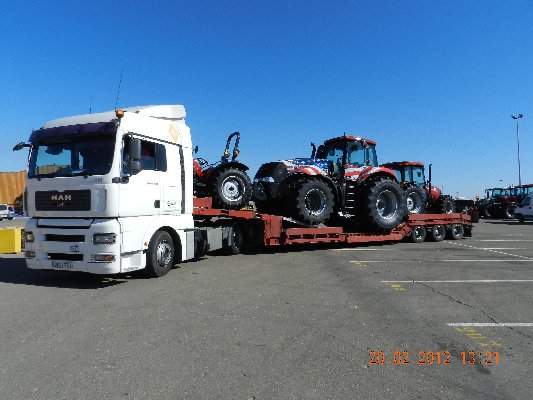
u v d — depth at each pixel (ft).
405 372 9.90
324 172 33.65
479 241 40.52
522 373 9.89
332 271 23.26
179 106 24.79
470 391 8.95
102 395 8.65
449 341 12.05
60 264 19.36
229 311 14.94
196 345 11.54
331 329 13.03
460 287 19.21
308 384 9.21
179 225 23.50
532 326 13.52
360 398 8.59
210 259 27.99
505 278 21.39
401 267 24.72
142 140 20.90
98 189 18.94
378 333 12.69
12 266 25.88
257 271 23.22
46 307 15.61
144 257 20.53
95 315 14.48
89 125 19.93
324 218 31.63
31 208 20.31
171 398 8.52
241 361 10.45
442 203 52.16
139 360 10.49
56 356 10.77
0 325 13.39
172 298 16.90
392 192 34.68
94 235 18.79
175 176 23.36
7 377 9.54
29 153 20.70
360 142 35.06
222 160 30.81
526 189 86.22
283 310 15.14
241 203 29.53
